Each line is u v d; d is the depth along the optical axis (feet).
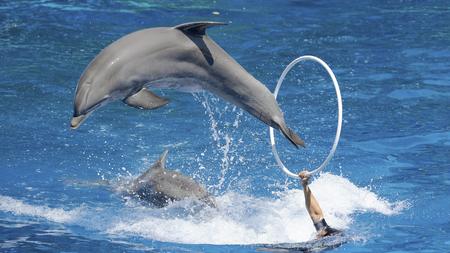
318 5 175.94
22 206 94.68
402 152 109.29
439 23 161.79
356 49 147.95
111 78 81.61
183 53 83.71
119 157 109.50
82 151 111.14
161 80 83.87
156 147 112.88
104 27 158.92
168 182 95.40
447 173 102.83
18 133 115.85
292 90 130.41
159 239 86.12
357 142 112.57
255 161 108.88
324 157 108.68
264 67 139.13
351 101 126.00
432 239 86.07
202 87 85.71
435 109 122.62
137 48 82.94
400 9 172.65
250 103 85.25
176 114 124.26
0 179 102.27
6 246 83.30
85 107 80.33
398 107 123.54
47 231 87.76
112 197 97.55
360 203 95.66
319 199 96.68
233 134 117.29
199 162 108.17
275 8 172.86
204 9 170.91
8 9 169.78
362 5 176.04
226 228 88.79
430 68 138.41
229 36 154.40
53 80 133.28
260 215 92.73
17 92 128.67
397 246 84.43
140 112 124.88
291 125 118.01
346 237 86.33
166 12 168.04
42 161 107.86
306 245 84.53
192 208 92.38
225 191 99.71
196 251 82.99
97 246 83.87
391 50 147.13
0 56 142.61
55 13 167.02
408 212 93.20
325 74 136.77
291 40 152.76
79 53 144.87
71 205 95.30
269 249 83.51
